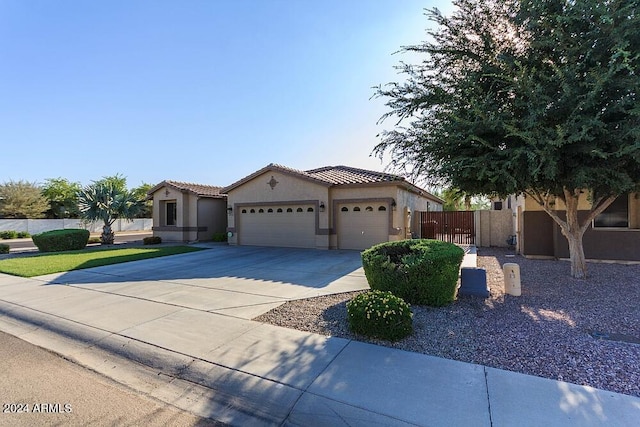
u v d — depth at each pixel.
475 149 7.07
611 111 6.02
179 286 8.27
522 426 2.75
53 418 3.06
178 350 4.49
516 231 14.45
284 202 17.30
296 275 9.59
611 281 7.93
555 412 2.93
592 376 3.54
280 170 17.31
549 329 4.91
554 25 6.29
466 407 3.04
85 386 3.71
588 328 4.95
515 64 6.55
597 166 6.45
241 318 5.74
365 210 15.69
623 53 5.30
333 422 2.95
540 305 6.12
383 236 15.27
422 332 4.86
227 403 3.35
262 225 18.17
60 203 41.62
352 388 3.43
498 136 6.84
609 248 10.66
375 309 4.70
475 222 16.77
